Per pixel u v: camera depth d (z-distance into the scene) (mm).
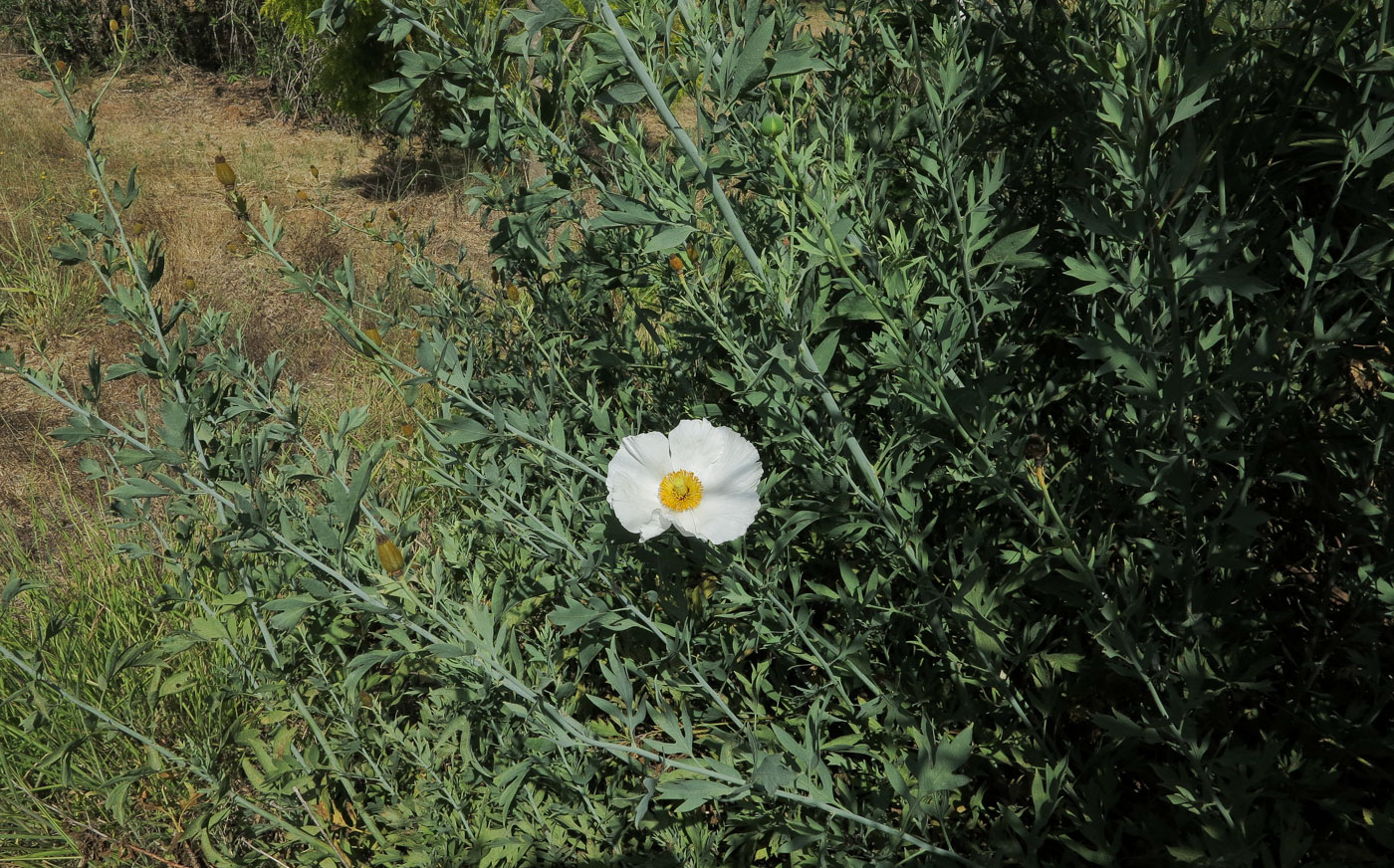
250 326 2869
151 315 1008
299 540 907
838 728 1096
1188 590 853
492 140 965
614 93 743
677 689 1057
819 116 1010
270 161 5012
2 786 1290
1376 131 787
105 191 1006
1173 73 690
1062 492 957
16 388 2668
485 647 837
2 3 7281
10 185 4105
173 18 7297
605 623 874
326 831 1120
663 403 1234
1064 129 1098
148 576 1611
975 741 984
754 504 823
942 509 1077
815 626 1162
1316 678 963
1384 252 793
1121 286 757
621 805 1013
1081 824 870
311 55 5750
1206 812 793
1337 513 937
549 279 1325
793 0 1088
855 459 876
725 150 890
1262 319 936
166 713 1346
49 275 3092
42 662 1024
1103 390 1020
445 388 909
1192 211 915
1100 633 820
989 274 1022
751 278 868
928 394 868
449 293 1470
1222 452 782
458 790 1073
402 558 807
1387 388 875
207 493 951
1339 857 832
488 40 892
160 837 1157
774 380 881
